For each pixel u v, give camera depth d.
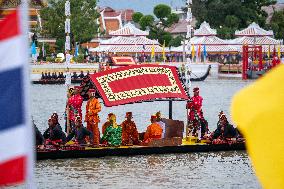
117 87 53.69
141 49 195.00
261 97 12.36
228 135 54.59
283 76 12.35
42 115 89.31
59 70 164.88
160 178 43.31
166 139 53.03
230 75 192.25
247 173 45.28
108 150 51.25
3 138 14.34
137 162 49.31
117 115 94.50
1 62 14.32
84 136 51.19
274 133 12.17
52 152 49.88
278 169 12.13
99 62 171.25
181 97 55.25
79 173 44.69
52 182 41.66
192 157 51.69
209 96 127.62
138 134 53.69
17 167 14.38
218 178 43.41
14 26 14.32
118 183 41.62
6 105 14.38
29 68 14.58
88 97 56.06
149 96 54.16
